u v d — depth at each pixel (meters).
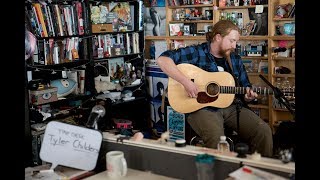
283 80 4.56
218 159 1.74
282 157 1.64
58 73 4.58
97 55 4.81
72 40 4.47
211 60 3.30
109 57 4.98
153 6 5.47
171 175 1.89
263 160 1.67
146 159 1.97
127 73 5.24
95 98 4.68
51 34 4.21
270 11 4.54
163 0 5.37
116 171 1.91
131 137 2.07
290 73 4.52
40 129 3.94
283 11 4.51
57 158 2.02
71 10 4.43
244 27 4.80
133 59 5.39
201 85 3.24
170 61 3.24
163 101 4.71
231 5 4.84
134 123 5.24
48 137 2.02
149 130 5.29
